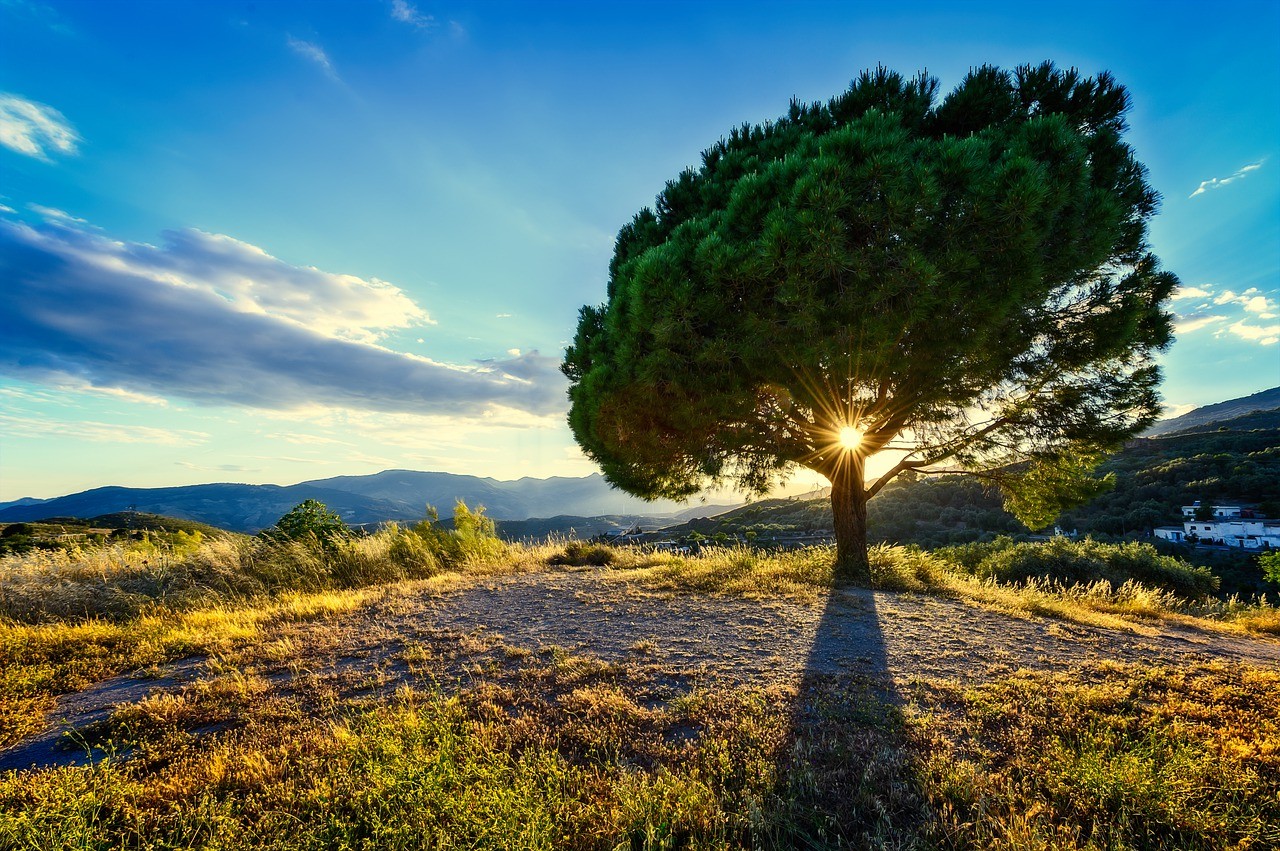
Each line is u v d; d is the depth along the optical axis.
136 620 7.29
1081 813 2.90
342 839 2.65
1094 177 8.23
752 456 10.29
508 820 2.66
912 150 7.11
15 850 2.60
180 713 4.22
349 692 4.61
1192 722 3.95
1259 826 2.75
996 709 4.07
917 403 9.00
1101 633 6.69
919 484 45.12
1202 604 11.52
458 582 9.65
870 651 5.62
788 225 6.71
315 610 7.36
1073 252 7.15
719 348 7.70
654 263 7.60
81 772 3.24
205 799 2.96
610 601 7.92
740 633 6.26
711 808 2.85
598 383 8.92
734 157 9.95
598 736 3.68
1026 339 8.23
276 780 3.22
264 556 10.38
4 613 7.44
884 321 6.81
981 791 3.00
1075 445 9.79
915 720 3.91
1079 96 9.09
